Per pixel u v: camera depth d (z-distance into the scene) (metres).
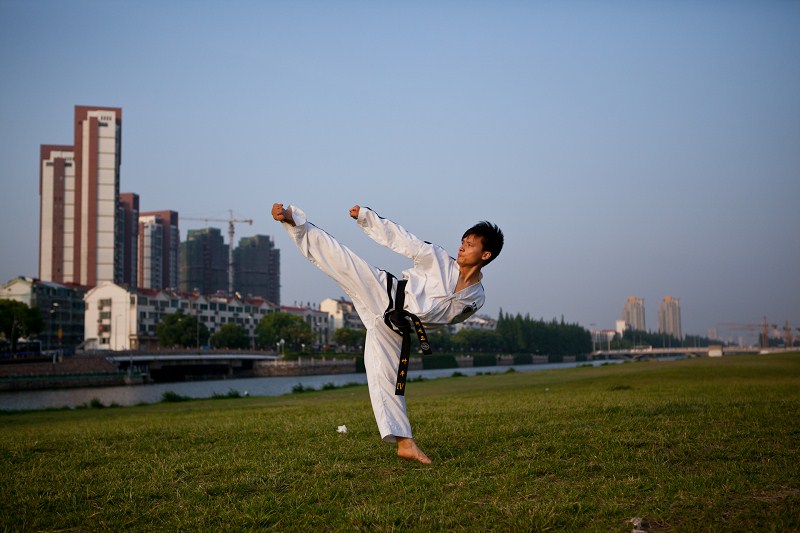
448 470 5.25
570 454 5.81
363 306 5.26
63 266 143.25
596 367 43.94
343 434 7.68
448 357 123.31
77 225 141.12
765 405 9.37
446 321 5.27
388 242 5.21
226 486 4.99
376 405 5.28
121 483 5.28
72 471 5.86
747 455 5.56
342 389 30.25
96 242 140.12
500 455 5.80
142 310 107.06
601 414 8.81
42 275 143.88
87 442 7.94
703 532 3.69
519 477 4.98
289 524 4.11
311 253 5.14
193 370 88.19
